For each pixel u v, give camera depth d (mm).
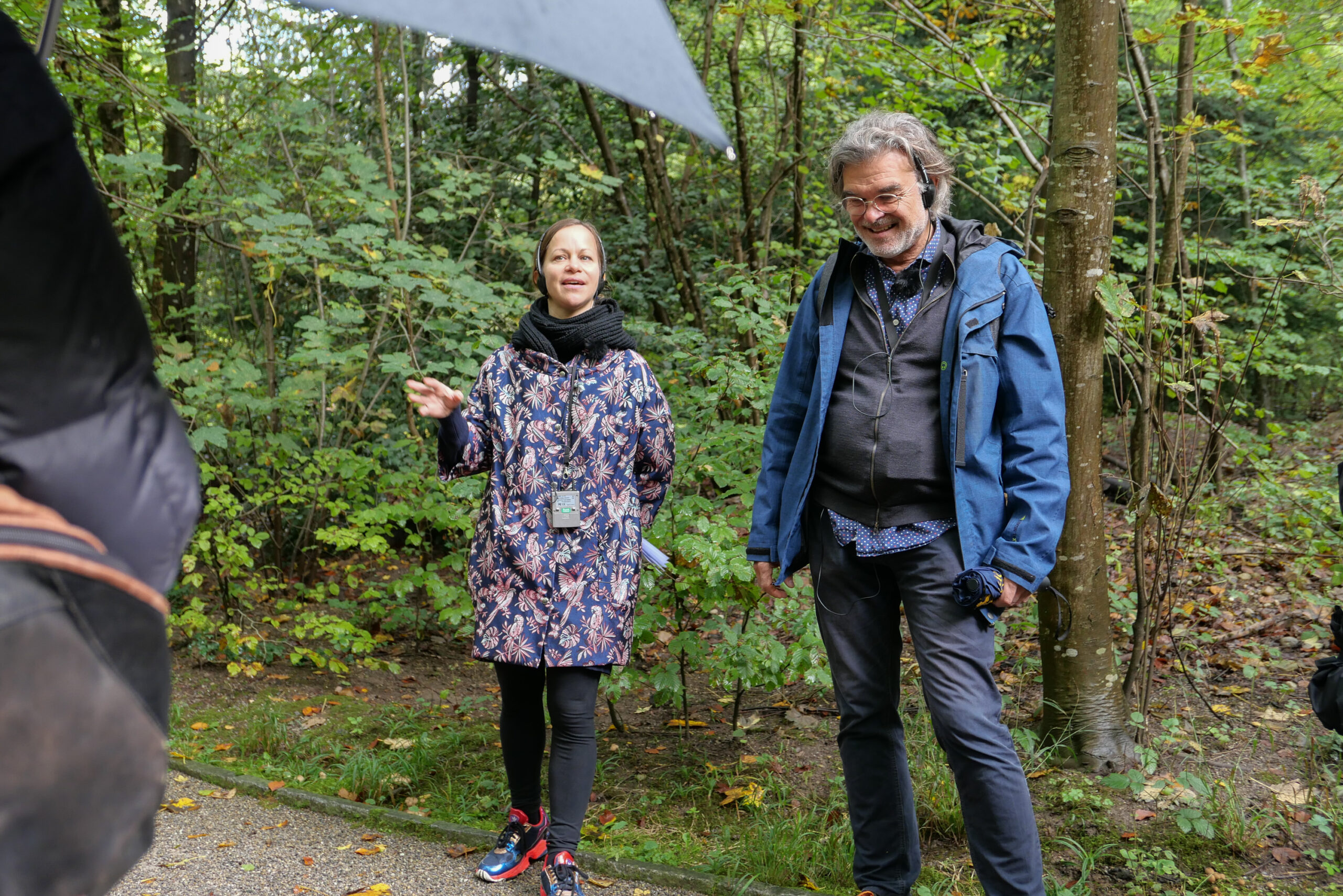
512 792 2834
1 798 709
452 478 2820
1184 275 4160
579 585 2656
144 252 6223
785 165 7805
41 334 818
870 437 2361
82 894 754
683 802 3275
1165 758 3256
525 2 690
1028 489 2209
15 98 817
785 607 3627
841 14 6418
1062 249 3094
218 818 3188
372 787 3406
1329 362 9227
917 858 2492
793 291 5297
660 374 5449
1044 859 2727
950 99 6707
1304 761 3203
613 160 8625
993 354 2258
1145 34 4090
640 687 4434
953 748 2223
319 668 4938
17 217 808
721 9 5871
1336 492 4781
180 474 889
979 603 2193
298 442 5566
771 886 2664
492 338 4848
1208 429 3877
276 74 6918
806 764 3494
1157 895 2551
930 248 2387
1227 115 7547
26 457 806
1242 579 4820
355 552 6715
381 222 5469
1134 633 3449
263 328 6789
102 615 776
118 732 768
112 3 6543
